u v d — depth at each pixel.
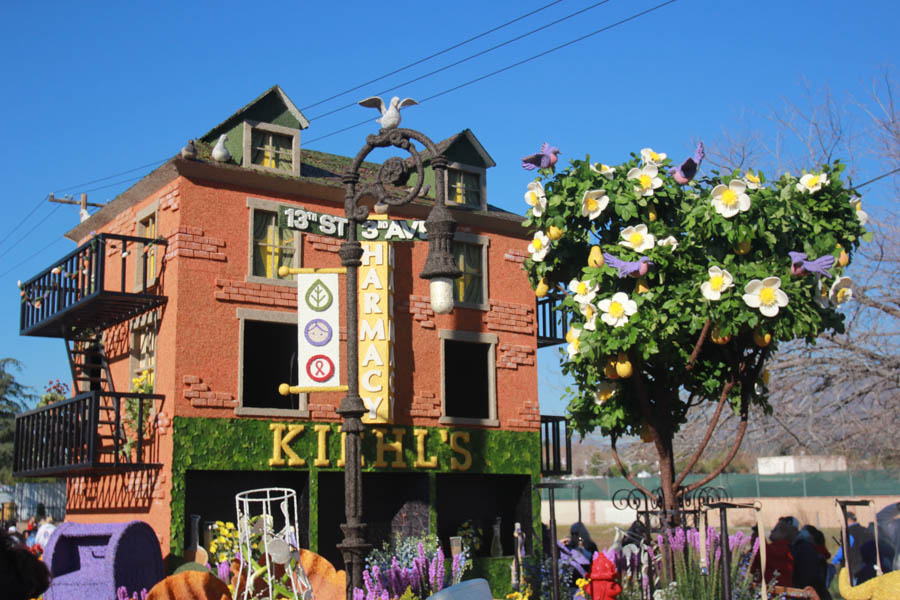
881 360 17.97
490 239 19.16
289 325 16.47
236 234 15.96
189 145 15.40
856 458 18.52
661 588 11.22
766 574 12.33
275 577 8.65
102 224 18.89
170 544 14.48
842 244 12.86
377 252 16.94
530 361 19.30
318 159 19.62
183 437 14.86
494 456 18.33
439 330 17.94
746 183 12.33
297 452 15.92
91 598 10.98
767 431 19.14
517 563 14.87
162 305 15.53
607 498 46.81
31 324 17.95
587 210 12.91
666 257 12.23
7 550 3.46
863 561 12.84
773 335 12.19
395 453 16.92
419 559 11.91
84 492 17.98
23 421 17.72
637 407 13.35
